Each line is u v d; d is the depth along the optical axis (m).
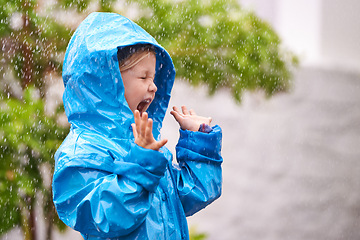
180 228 4.98
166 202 4.92
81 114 4.78
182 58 10.88
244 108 16.27
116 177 4.36
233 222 16.11
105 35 4.88
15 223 9.49
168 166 5.09
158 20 10.81
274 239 16.12
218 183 5.21
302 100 16.64
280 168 16.38
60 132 9.59
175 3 11.14
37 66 10.03
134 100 4.91
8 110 9.16
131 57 4.88
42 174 9.55
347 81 16.84
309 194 16.47
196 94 15.64
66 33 10.12
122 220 4.27
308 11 17.28
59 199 4.48
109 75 4.74
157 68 5.43
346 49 17.41
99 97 4.75
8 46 9.89
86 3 10.32
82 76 4.77
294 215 16.42
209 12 11.16
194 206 5.14
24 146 9.31
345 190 16.73
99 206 4.27
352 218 16.56
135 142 4.43
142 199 4.38
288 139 16.52
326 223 16.44
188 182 5.12
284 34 17.28
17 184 9.21
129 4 10.80
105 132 4.73
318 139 16.64
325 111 16.72
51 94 11.09
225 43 11.05
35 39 9.99
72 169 4.47
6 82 9.93
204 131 5.29
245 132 16.25
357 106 16.83
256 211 16.27
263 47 11.41
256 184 16.27
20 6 9.85
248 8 11.81
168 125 15.27
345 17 17.33
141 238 4.56
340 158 16.67
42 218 10.66
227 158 16.25
